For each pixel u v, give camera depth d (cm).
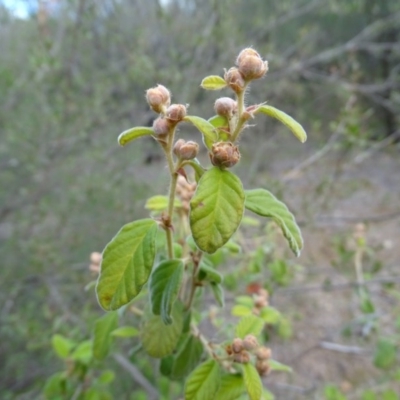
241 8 557
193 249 98
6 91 398
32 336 303
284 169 518
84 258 385
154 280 89
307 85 606
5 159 414
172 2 463
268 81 473
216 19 415
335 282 461
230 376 97
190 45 441
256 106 80
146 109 456
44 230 395
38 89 392
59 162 406
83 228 388
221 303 103
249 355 97
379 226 586
